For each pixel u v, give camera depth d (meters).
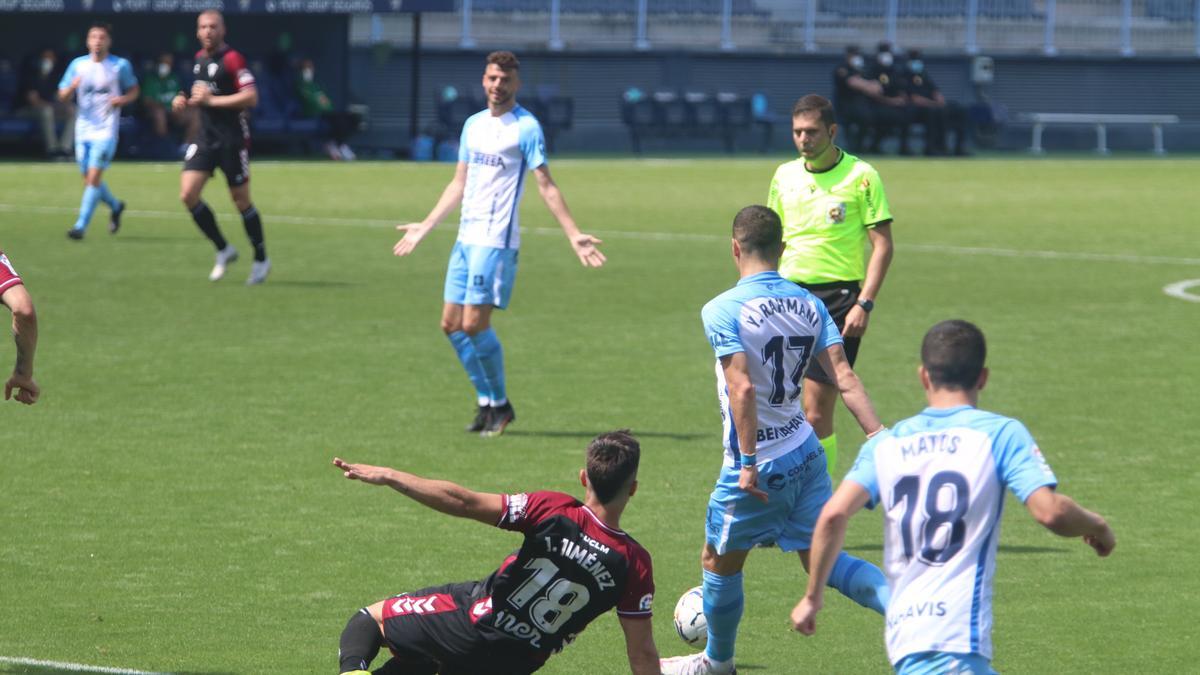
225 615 24.34
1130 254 75.19
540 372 44.62
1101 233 84.69
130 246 70.88
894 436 16.98
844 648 23.47
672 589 26.06
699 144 156.00
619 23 158.00
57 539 28.30
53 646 22.70
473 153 36.50
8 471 33.00
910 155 148.25
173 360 45.16
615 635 23.94
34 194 92.75
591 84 154.25
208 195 95.56
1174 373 45.53
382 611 18.98
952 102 151.00
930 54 166.00
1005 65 167.88
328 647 22.94
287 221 83.06
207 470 33.34
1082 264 71.12
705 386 43.00
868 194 29.20
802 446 21.48
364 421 38.09
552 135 145.62
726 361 20.78
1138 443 36.84
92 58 71.06
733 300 21.11
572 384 43.00
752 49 162.88
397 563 27.23
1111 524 30.19
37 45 124.94
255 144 131.88
